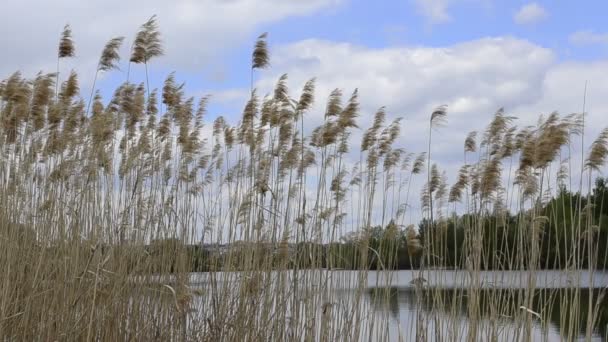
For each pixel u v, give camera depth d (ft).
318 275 41.91
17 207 40.83
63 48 43.04
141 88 44.09
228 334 40.42
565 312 36.78
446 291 41.04
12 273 38.06
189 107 47.62
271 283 41.42
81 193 40.83
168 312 40.78
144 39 42.78
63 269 38.47
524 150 39.19
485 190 41.06
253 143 44.93
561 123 38.14
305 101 44.01
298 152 44.16
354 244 43.24
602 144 36.45
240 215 42.83
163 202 44.27
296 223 42.65
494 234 41.32
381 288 42.19
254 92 45.39
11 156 42.01
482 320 39.04
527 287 37.32
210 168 48.85
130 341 39.45
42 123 43.16
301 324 41.27
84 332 37.55
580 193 37.24
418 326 40.70
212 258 44.19
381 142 45.21
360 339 41.50
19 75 42.09
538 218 37.86
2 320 35.76
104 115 43.27
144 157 44.73
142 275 40.60
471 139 43.19
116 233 40.52
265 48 44.96
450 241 43.98
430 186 43.14
